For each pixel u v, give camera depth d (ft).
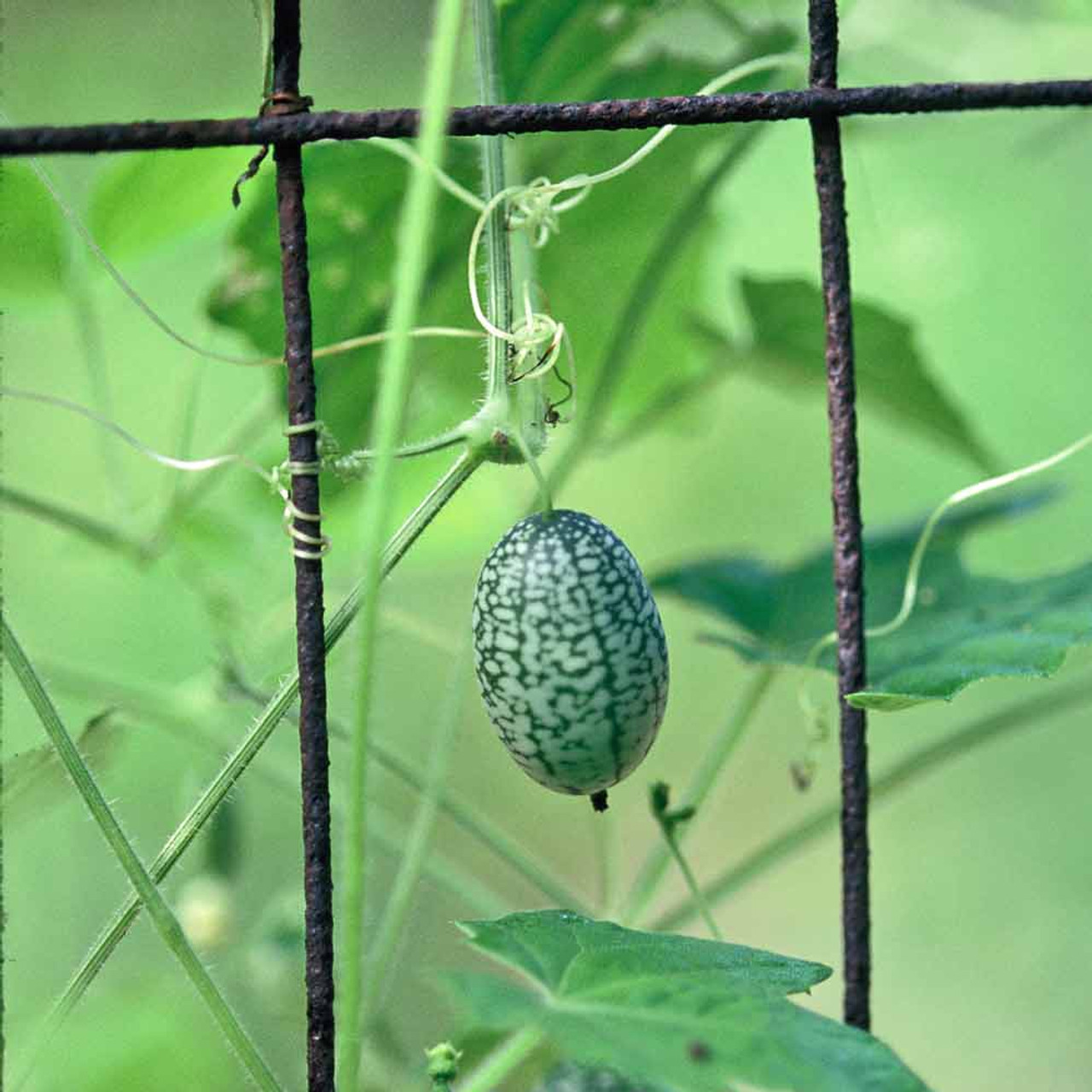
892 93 1.16
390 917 1.32
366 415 1.43
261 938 1.43
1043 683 1.90
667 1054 1.08
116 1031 1.48
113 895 1.91
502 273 1.18
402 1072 1.37
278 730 1.55
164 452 1.98
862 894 1.20
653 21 1.36
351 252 1.36
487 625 1.17
